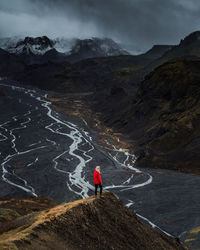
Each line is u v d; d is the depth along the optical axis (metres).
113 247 20.97
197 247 46.97
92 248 19.80
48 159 117.69
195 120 131.62
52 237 18.58
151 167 116.38
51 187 86.00
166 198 77.62
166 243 27.64
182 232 55.78
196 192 82.31
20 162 110.81
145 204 73.44
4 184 85.19
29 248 16.55
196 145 118.81
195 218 62.59
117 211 25.02
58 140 154.75
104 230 22.03
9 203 51.97
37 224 19.14
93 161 121.06
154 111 186.00
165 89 189.12
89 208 22.64
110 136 178.38
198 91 162.38
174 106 170.25
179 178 98.44
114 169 111.19
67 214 20.98
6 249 15.42
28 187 84.75
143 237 24.80
